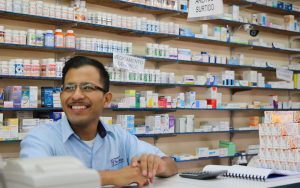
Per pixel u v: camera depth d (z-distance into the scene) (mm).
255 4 5914
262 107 5977
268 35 6609
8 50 3951
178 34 4973
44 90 3873
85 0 4387
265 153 2088
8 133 3617
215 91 5375
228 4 5875
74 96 1526
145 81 4598
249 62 6254
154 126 4695
